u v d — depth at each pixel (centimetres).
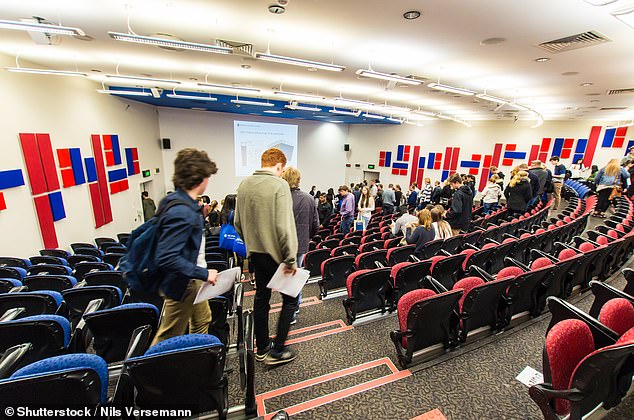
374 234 583
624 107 868
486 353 246
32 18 387
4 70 516
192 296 172
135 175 998
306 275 194
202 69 648
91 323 194
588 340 166
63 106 658
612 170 795
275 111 1223
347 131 1694
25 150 553
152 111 1138
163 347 135
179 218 143
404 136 1557
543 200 959
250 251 191
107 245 642
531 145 1301
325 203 949
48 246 605
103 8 359
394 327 294
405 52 504
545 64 521
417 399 200
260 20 391
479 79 660
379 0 327
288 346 258
